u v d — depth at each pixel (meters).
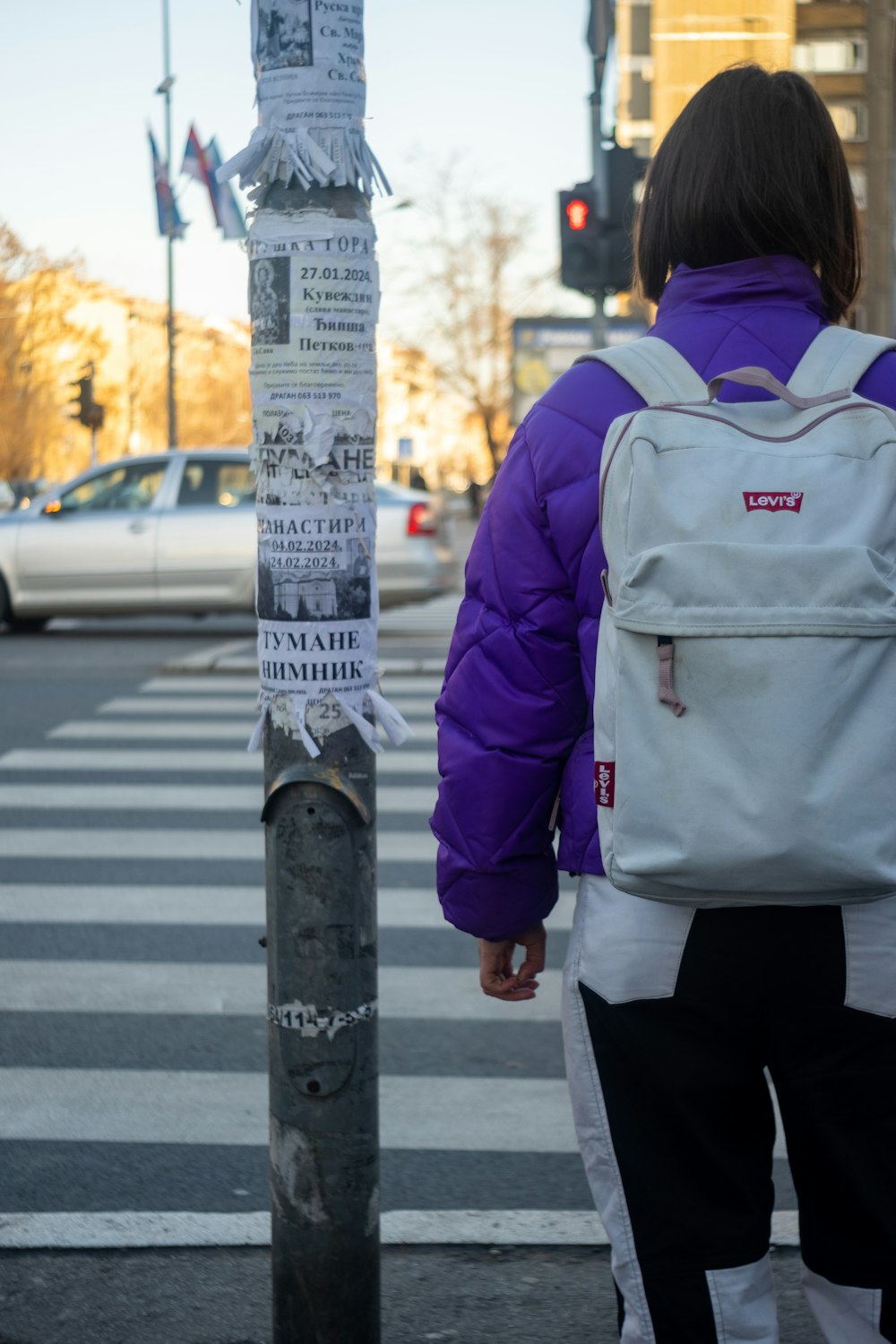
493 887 1.99
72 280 63.53
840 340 1.92
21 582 14.30
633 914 1.84
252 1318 2.82
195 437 79.25
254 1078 4.08
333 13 2.18
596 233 12.23
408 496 14.28
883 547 1.74
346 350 2.22
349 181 2.20
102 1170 3.50
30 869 6.23
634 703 1.73
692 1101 1.85
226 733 9.24
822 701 1.66
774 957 1.79
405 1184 3.44
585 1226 3.21
